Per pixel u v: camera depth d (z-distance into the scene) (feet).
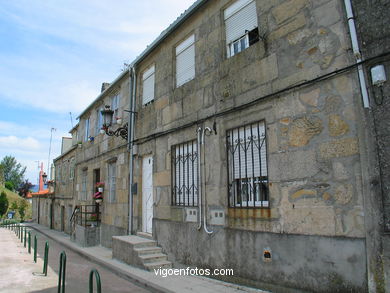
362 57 14.67
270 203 18.22
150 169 31.96
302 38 17.52
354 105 14.82
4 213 141.08
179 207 25.96
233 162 21.43
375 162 13.83
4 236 61.98
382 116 13.82
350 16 15.20
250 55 20.62
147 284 21.58
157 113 30.60
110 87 42.50
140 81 35.37
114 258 30.89
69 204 63.77
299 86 17.30
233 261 20.33
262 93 19.51
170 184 27.48
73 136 66.54
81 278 24.73
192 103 25.64
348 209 14.60
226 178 21.52
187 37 27.71
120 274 25.40
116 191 38.37
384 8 14.19
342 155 15.08
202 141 23.91
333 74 15.74
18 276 24.97
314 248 15.78
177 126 27.30
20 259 33.30
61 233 65.72
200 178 23.71
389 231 13.14
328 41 16.20
